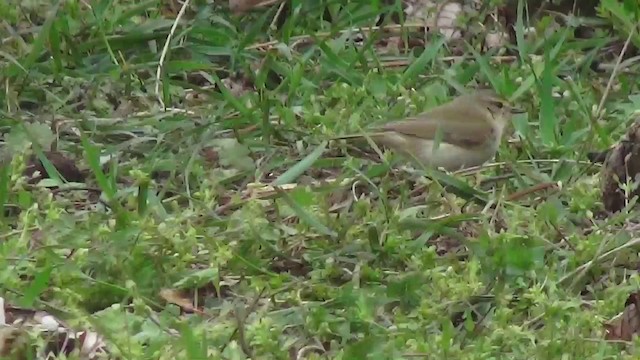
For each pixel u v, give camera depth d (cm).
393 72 1650
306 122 1490
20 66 1541
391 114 1521
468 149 1456
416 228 1252
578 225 1309
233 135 1480
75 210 1320
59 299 1108
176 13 1762
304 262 1210
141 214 1250
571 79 1617
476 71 1642
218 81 1514
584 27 1781
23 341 1036
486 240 1198
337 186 1323
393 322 1122
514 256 1176
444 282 1138
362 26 1736
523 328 1091
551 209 1272
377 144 1449
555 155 1461
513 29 1767
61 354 1009
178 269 1161
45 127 1440
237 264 1184
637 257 1217
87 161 1379
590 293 1188
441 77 1622
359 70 1644
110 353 1030
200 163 1420
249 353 1039
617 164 1334
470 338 1088
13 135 1431
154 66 1620
